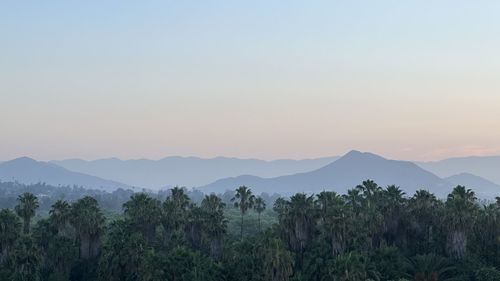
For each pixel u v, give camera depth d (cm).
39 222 12294
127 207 12531
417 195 11706
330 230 9706
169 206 12288
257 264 9081
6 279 9244
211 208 12581
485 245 10812
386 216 11262
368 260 9012
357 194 11638
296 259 10319
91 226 11162
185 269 9006
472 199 10906
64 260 10744
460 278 9306
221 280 9169
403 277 9144
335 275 8119
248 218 19988
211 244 11519
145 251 9588
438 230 11150
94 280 10338
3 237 10050
